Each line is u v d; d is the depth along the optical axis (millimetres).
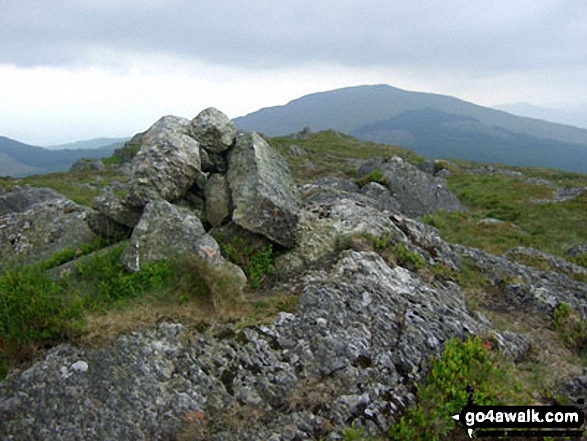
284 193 10344
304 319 7641
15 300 6922
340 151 59969
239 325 7453
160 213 9164
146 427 5914
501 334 8945
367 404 6629
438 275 10758
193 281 8125
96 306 7547
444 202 24703
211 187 10625
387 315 8219
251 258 9641
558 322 10008
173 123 11062
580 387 7543
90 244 10891
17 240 12086
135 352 6652
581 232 20797
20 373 6340
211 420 6133
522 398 7086
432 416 6535
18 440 5699
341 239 10234
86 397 6055
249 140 11156
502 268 12008
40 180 41438
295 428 6109
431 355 7672
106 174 47750
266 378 6707
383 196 22578
